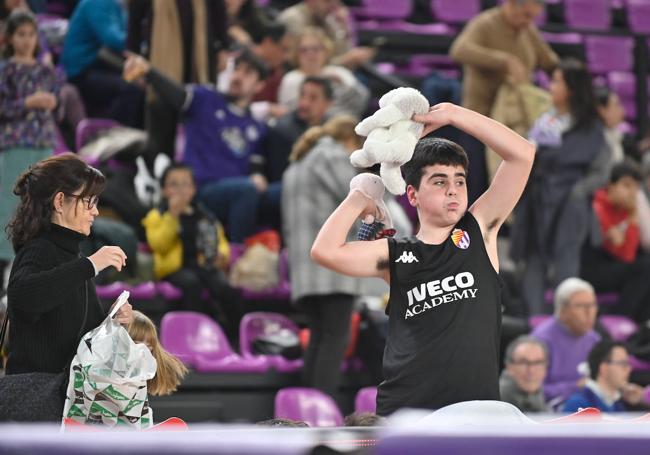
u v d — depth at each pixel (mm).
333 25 27453
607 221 24031
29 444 4480
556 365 19859
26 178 9859
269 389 19359
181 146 23797
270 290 21062
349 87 24750
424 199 9547
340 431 5164
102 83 23828
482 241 9547
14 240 9852
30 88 19031
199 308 20062
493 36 25250
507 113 24344
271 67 25953
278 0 30766
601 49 32719
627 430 4391
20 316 9594
